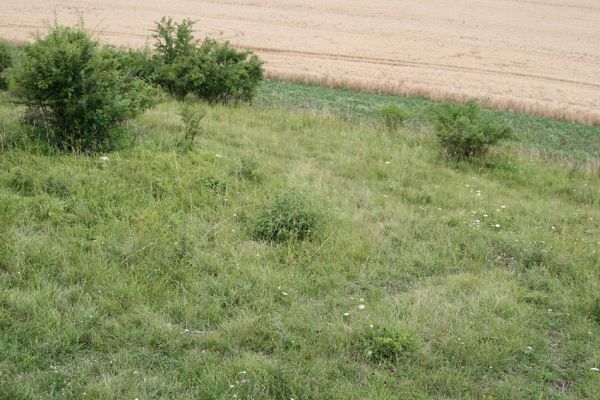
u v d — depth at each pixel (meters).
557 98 26.30
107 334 5.29
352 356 5.38
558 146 16.95
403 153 12.73
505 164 12.80
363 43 38.41
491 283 6.93
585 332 6.05
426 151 13.14
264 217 7.87
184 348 5.28
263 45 35.22
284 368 4.94
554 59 37.12
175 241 7.11
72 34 10.05
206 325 5.66
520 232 8.73
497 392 5.00
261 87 22.31
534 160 13.82
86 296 5.74
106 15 41.88
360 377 5.05
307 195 9.09
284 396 4.72
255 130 13.28
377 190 10.16
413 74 29.83
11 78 9.57
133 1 49.50
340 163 11.39
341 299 6.31
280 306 6.08
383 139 13.98
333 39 39.06
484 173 12.27
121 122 10.43
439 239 8.17
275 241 7.56
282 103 18.69
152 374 4.85
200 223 7.68
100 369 4.85
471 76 30.61
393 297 6.54
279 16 46.88
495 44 41.03
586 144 17.59
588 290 6.92
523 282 7.23
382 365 5.23
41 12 41.25
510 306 6.41
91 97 9.53
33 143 9.41
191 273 6.48
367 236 7.96
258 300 6.06
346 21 46.66
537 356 5.59
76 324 5.35
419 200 9.95
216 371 4.89
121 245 6.86
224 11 47.44
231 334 5.49
